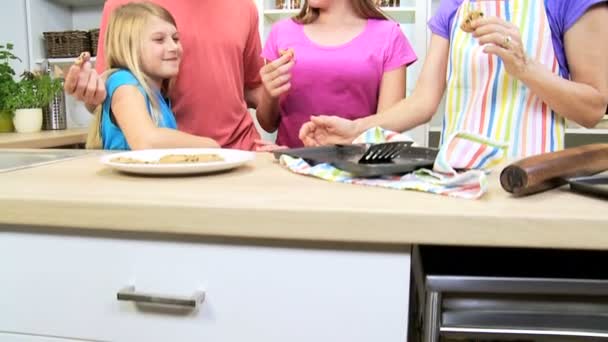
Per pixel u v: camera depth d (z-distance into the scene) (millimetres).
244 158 744
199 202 512
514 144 972
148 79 1175
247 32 1513
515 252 564
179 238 522
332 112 1396
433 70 1154
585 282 473
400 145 719
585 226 446
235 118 1475
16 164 861
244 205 498
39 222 536
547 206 491
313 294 504
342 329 505
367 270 492
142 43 1156
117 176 679
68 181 639
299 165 716
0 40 2488
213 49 1396
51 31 2578
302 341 513
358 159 724
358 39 1396
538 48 963
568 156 580
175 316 538
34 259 559
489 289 482
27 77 2248
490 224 457
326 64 1365
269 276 510
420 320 530
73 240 546
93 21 2748
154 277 534
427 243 468
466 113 1030
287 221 485
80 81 928
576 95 865
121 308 549
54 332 569
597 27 881
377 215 471
